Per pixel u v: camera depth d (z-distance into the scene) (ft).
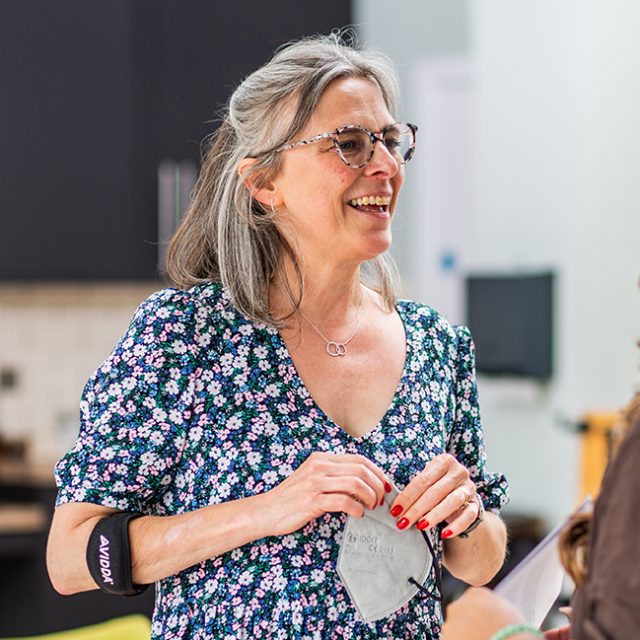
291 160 8.09
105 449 7.80
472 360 9.05
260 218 8.21
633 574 5.73
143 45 23.18
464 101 27.22
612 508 5.90
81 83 22.85
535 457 20.90
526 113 21.16
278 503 7.56
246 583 7.72
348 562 7.77
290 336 8.28
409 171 27.55
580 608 6.03
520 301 20.79
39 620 20.74
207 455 7.91
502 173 21.83
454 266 27.25
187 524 7.70
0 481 21.91
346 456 7.73
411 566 7.91
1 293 24.59
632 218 18.44
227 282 8.23
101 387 7.97
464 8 27.09
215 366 8.04
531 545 19.92
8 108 22.50
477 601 7.36
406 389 8.43
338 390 8.23
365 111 8.05
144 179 23.26
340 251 8.14
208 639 7.73
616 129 18.69
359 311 8.61
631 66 18.35
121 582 7.72
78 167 22.89
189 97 23.45
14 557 20.79
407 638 7.98
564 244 20.11
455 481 8.00
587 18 19.26
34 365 24.73
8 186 22.56
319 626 7.69
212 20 23.59
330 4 24.44
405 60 27.63
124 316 25.07
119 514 7.87
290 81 8.09
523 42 21.15
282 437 7.94
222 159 8.53
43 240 22.76
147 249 23.29
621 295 18.74
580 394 19.63
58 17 22.70
